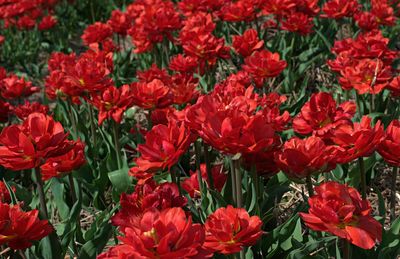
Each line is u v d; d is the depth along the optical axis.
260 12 8.77
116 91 4.63
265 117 3.52
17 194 4.63
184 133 2.99
